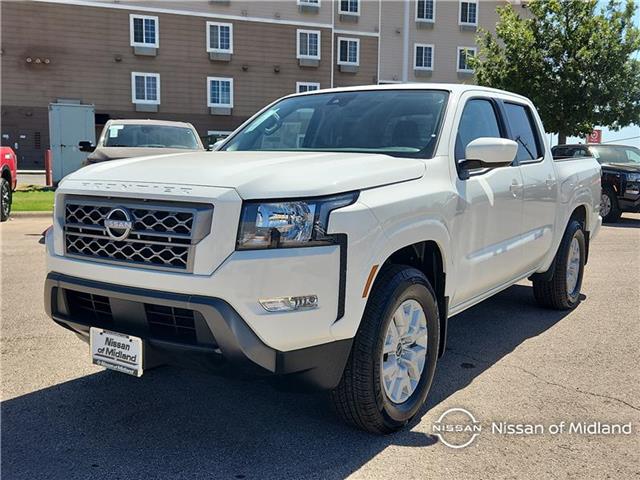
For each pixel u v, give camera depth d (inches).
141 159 143.3
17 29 1331.2
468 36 1686.8
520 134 202.1
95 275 121.2
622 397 154.4
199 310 109.3
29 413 140.5
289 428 135.1
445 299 148.9
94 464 118.6
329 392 128.0
